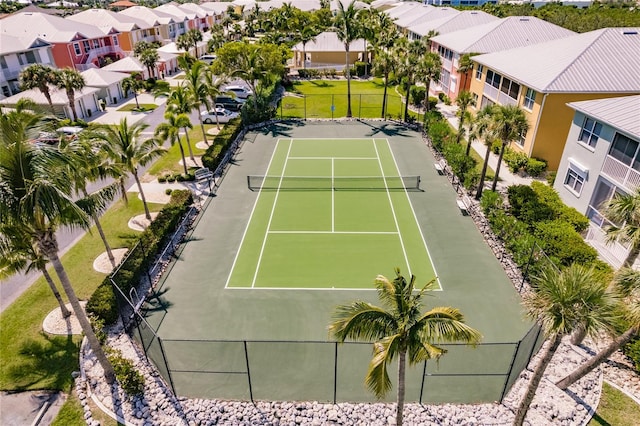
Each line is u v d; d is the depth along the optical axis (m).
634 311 12.11
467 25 59.56
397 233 25.09
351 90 57.94
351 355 16.73
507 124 24.70
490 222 25.25
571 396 14.97
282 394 15.16
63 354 16.81
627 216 15.94
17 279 21.05
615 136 22.98
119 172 21.52
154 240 22.61
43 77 39.09
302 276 21.47
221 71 45.06
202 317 18.83
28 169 11.48
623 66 30.30
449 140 35.50
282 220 26.59
